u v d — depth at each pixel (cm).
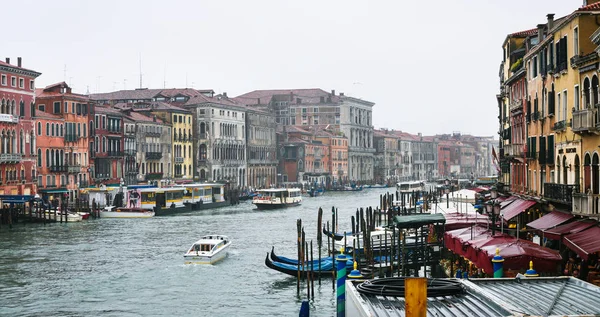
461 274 3088
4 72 7756
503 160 5684
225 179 12444
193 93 12562
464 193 6425
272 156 14850
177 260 4822
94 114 9588
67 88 9231
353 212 8994
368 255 3966
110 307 3500
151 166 10988
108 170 9919
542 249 2456
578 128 2870
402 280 1592
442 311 1349
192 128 12188
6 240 5806
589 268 2553
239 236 6228
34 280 4122
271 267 4128
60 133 8912
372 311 1305
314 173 15550
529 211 4069
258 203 9525
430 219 3753
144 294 3791
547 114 3594
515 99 4825
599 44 2761
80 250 5266
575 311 1320
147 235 6259
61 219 7281
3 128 7681
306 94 17400
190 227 6988
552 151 3525
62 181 8894
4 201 7069
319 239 4269
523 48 5212
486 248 2522
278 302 3594
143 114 11388
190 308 3478
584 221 2820
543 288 1555
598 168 2828
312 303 3562
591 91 2847
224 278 4216
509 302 1395
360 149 17850
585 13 2956
